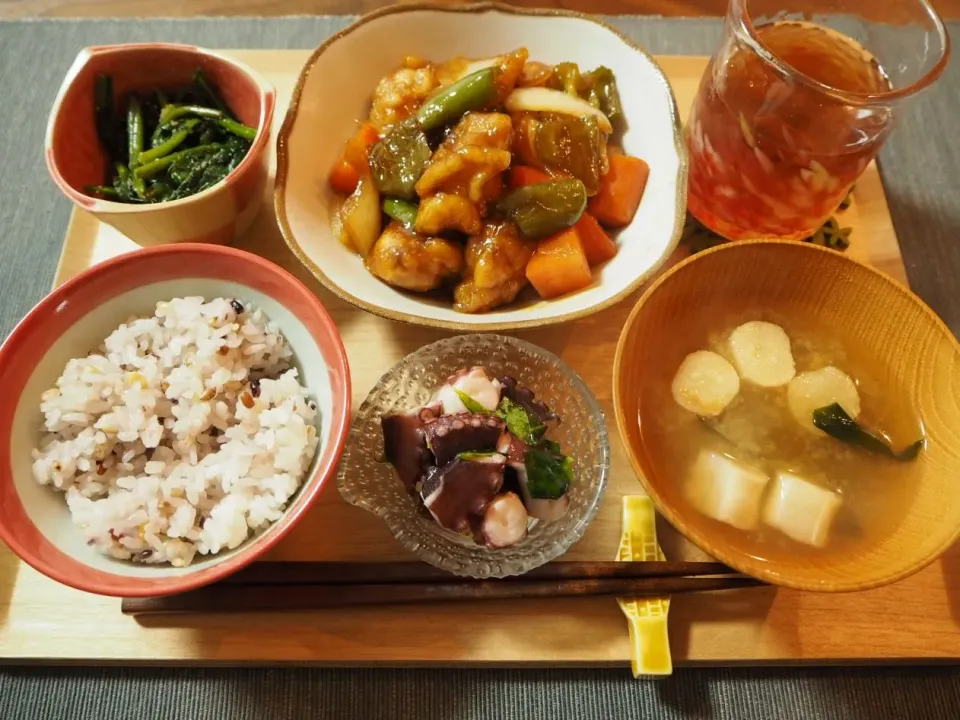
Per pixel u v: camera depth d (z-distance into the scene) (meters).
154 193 0.32
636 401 0.27
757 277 0.28
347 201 0.32
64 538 0.24
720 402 0.27
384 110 0.33
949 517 0.23
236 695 0.27
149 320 0.27
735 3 0.28
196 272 0.28
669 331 0.28
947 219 0.38
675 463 0.27
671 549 0.27
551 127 0.31
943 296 0.36
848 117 0.27
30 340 0.25
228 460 0.26
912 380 0.26
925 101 0.41
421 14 0.34
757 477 0.26
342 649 0.26
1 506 0.23
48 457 0.25
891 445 0.26
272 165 0.35
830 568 0.23
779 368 0.28
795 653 0.26
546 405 0.28
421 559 0.26
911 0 0.29
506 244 0.30
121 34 0.43
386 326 0.31
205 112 0.33
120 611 0.26
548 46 0.34
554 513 0.26
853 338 0.28
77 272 0.33
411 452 0.26
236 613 0.26
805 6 0.32
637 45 0.33
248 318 0.28
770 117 0.28
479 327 0.27
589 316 0.27
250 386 0.27
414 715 0.26
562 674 0.27
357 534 0.27
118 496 0.25
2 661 0.26
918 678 0.28
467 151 0.29
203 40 0.43
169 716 0.27
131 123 0.33
